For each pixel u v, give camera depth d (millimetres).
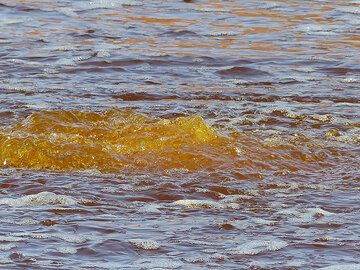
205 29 25156
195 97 18141
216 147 14141
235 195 12445
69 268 9812
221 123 16000
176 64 21141
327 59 21719
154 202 12117
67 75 19953
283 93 18516
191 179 13062
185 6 28328
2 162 13703
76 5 28234
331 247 10500
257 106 17406
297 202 12156
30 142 13914
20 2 28297
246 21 26234
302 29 25297
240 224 11266
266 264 10023
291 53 22359
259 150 14172
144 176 13195
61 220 11297
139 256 10219
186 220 11398
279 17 26812
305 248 10477
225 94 18391
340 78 20047
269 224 11281
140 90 18625
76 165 13602
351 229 11102
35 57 21547
